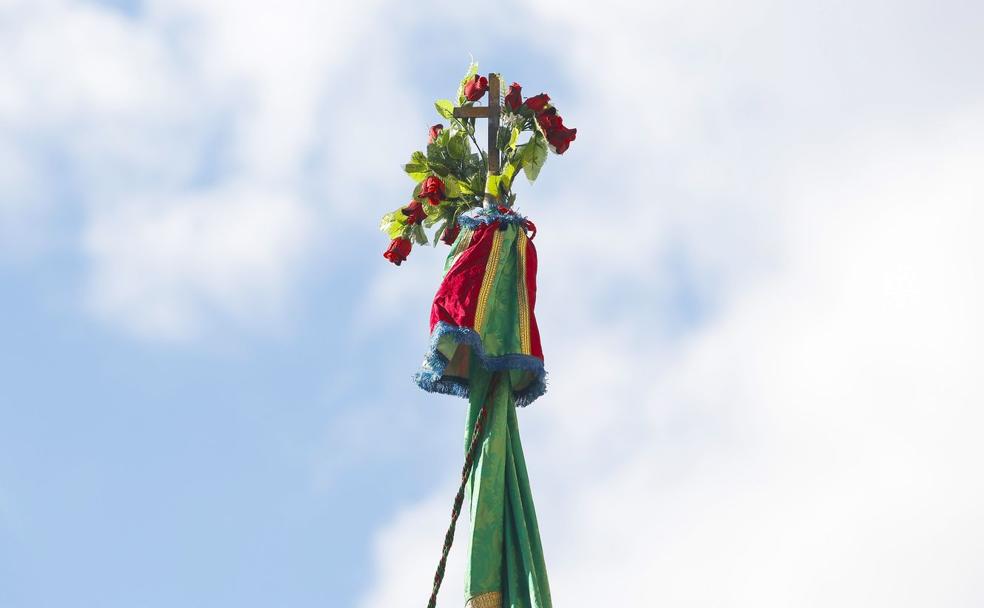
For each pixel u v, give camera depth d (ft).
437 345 61.00
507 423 61.57
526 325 62.90
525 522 59.41
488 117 68.33
